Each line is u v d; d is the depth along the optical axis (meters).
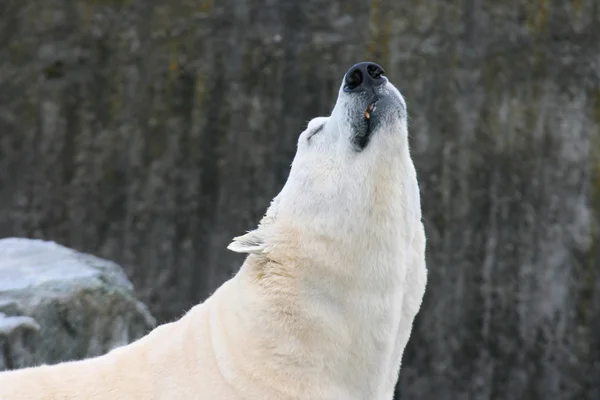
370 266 7.26
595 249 28.27
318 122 7.98
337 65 27.73
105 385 7.63
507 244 28.20
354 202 7.29
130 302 15.96
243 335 7.26
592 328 28.42
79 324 14.76
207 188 27.83
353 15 27.69
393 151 7.38
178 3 27.64
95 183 27.73
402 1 27.61
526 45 27.97
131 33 27.67
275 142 27.83
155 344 7.84
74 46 27.61
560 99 28.12
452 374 28.28
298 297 7.21
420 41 27.72
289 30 27.75
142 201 27.77
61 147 27.69
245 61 27.78
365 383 7.41
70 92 27.66
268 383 7.09
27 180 27.64
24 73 27.50
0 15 27.31
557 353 28.44
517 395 28.42
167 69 27.73
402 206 7.43
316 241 7.30
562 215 28.22
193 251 27.73
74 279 15.01
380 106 7.44
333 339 7.18
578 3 27.95
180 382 7.41
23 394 7.67
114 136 27.75
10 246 17.11
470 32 27.81
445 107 27.83
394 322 7.38
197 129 27.80
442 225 27.97
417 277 7.88
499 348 28.34
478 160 28.02
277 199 7.91
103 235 27.69
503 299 28.23
